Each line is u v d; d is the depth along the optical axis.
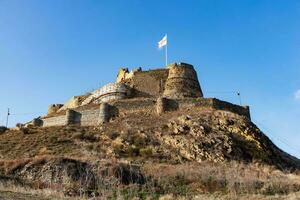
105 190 28.02
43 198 24.31
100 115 56.41
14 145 50.66
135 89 63.84
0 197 23.22
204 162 42.28
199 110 54.50
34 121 62.06
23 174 31.62
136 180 31.53
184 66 64.44
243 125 49.38
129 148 45.59
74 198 25.56
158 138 48.06
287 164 48.03
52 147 47.84
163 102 55.72
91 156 43.09
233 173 34.88
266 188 30.56
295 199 26.45
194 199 26.75
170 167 37.03
